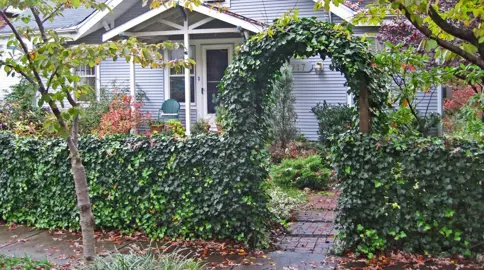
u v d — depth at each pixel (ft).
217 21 42.73
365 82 17.92
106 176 21.34
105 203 21.62
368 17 14.60
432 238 16.99
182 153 19.83
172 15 42.80
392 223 17.17
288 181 30.42
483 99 17.94
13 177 23.35
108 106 44.98
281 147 38.32
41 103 12.91
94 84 51.98
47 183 22.48
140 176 20.68
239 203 19.02
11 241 20.79
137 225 21.20
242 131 19.07
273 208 23.59
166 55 49.62
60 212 22.35
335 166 17.71
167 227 20.57
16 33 13.67
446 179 16.34
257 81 19.38
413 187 16.84
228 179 19.08
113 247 19.58
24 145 22.85
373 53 19.75
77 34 47.98
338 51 17.58
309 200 27.17
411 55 19.30
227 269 16.58
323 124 39.75
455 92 37.99
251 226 18.97
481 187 16.21
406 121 20.02
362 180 17.26
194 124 46.29
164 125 44.24
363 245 17.43
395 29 30.73
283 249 18.83
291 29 18.31
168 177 20.18
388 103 19.39
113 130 40.45
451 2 26.53
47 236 21.52
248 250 18.71
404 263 16.47
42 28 14.48
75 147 14.70
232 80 18.90
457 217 16.57
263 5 45.57
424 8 9.92
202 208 19.72
